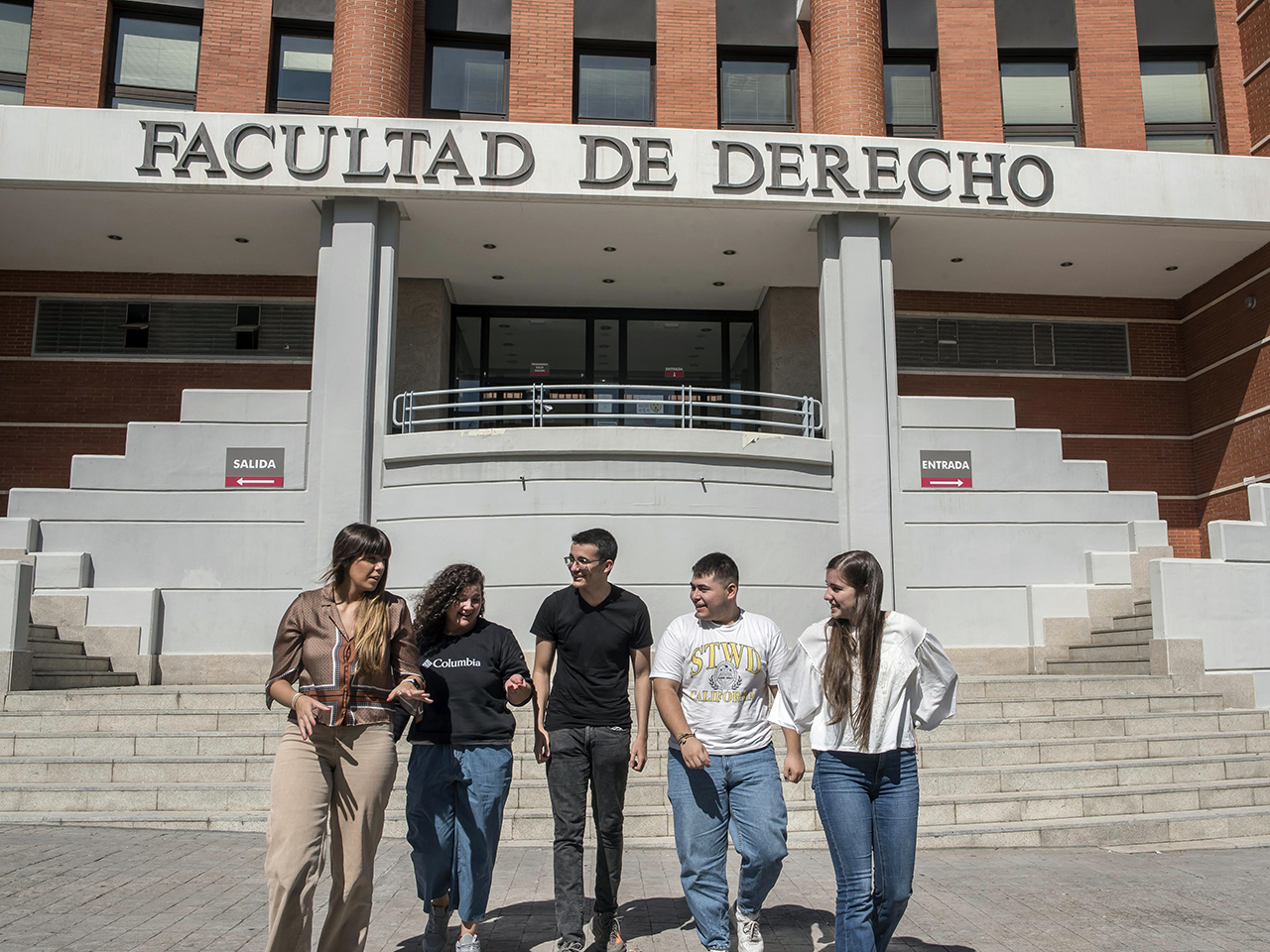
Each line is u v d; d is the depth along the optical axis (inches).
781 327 590.6
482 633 183.9
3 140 446.6
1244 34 577.3
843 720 153.3
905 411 481.4
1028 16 582.9
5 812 280.4
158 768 296.5
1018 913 207.9
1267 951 183.0
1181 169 494.9
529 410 610.2
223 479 448.1
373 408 456.1
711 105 566.9
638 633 185.2
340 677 152.7
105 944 176.6
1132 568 477.4
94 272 568.4
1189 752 334.3
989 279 583.2
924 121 579.2
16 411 553.9
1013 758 318.7
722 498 445.7
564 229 505.0
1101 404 603.8
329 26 557.9
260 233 509.7
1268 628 413.4
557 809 177.9
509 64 568.4
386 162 458.0
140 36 546.9
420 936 189.6
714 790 166.9
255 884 217.8
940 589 470.3
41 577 430.6
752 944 167.3
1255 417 543.8
